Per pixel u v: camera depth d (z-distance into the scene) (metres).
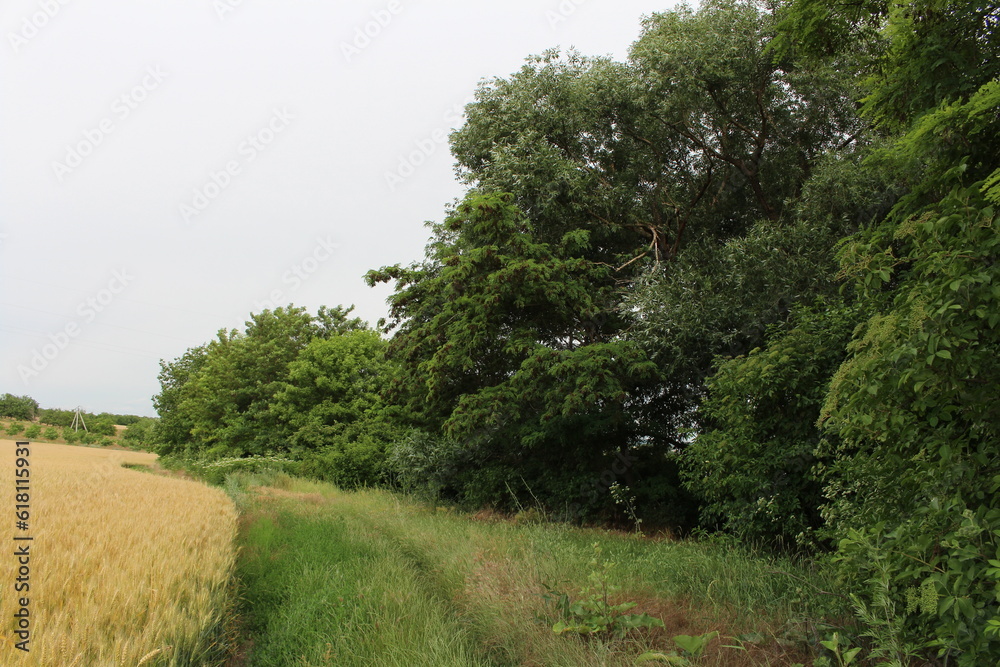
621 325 15.59
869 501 4.41
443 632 4.93
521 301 13.48
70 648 3.55
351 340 29.78
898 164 5.43
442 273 14.17
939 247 3.50
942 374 3.26
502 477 15.99
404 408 18.81
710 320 11.41
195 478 27.56
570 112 15.48
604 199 14.94
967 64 4.83
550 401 12.91
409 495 18.12
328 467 23.97
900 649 3.25
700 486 9.04
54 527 6.85
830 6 5.33
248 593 7.04
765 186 15.99
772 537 8.05
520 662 4.66
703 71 13.77
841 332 7.84
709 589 5.58
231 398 35.16
